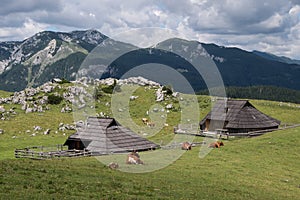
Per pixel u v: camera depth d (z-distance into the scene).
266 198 37.28
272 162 55.62
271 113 116.50
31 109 110.56
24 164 42.25
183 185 39.22
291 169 52.31
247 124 85.88
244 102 90.19
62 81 135.38
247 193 38.62
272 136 73.50
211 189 38.59
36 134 90.31
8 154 65.56
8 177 32.81
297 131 76.62
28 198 27.06
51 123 99.88
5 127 93.75
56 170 39.69
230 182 43.25
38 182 32.50
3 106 113.62
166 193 34.38
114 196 30.80
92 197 29.77
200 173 46.88
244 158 57.59
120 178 39.16
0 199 25.97
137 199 30.75
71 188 31.92
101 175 39.72
